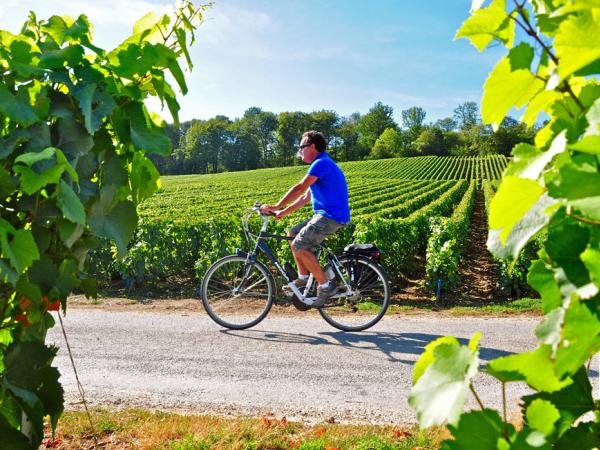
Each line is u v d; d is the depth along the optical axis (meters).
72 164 1.57
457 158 107.62
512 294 10.00
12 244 1.39
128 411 4.07
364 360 5.65
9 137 1.54
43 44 1.70
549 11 0.83
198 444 3.37
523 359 0.65
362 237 11.12
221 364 5.50
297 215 17.30
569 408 0.71
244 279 6.77
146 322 7.25
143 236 10.66
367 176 80.38
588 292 0.60
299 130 138.62
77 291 9.42
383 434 3.62
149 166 2.00
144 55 1.72
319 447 3.35
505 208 0.68
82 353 5.82
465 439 0.64
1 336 1.76
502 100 0.77
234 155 131.00
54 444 3.37
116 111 1.74
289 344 6.18
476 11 0.75
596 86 0.75
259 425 3.79
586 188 0.60
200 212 26.38
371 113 146.00
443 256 9.87
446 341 0.77
